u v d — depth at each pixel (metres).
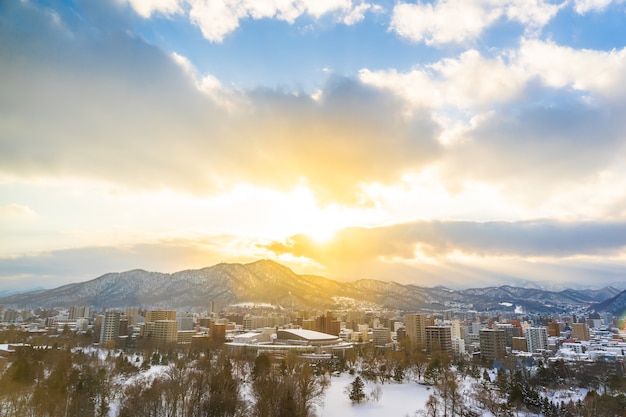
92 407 195.75
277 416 186.88
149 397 188.12
